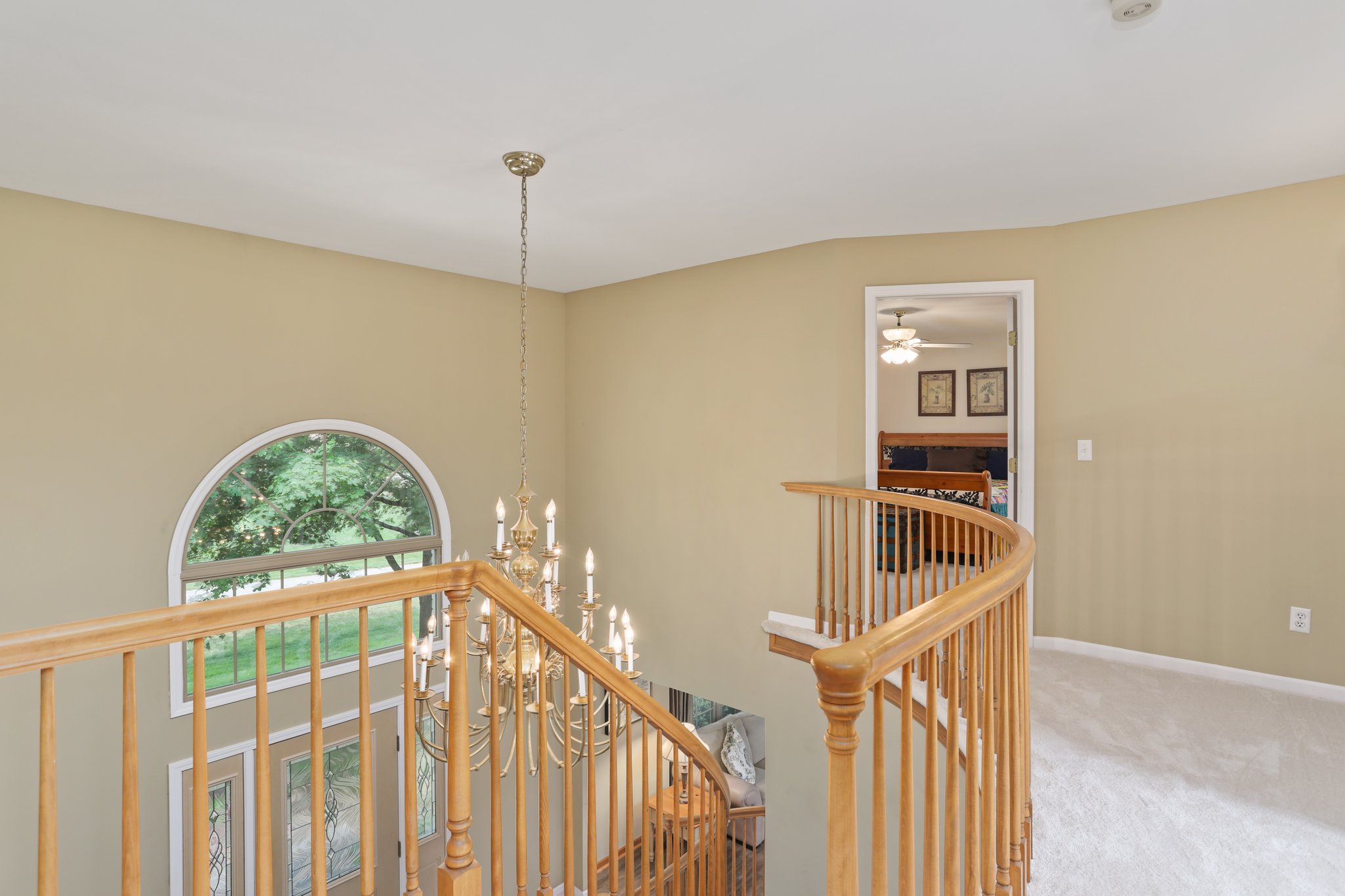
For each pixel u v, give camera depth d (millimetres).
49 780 1241
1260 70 2312
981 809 1628
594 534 5559
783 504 4449
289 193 3408
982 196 3467
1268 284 3375
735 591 4703
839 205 3602
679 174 3189
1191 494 3561
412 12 2000
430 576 1753
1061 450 3891
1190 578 3562
